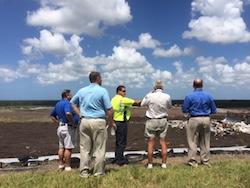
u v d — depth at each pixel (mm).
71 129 7613
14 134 14688
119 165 8312
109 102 6918
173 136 14070
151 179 6652
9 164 8516
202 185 6176
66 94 7762
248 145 11672
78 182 6309
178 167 7746
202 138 8047
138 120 22094
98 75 7105
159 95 7773
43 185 6137
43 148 11227
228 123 16203
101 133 6875
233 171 7082
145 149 11062
